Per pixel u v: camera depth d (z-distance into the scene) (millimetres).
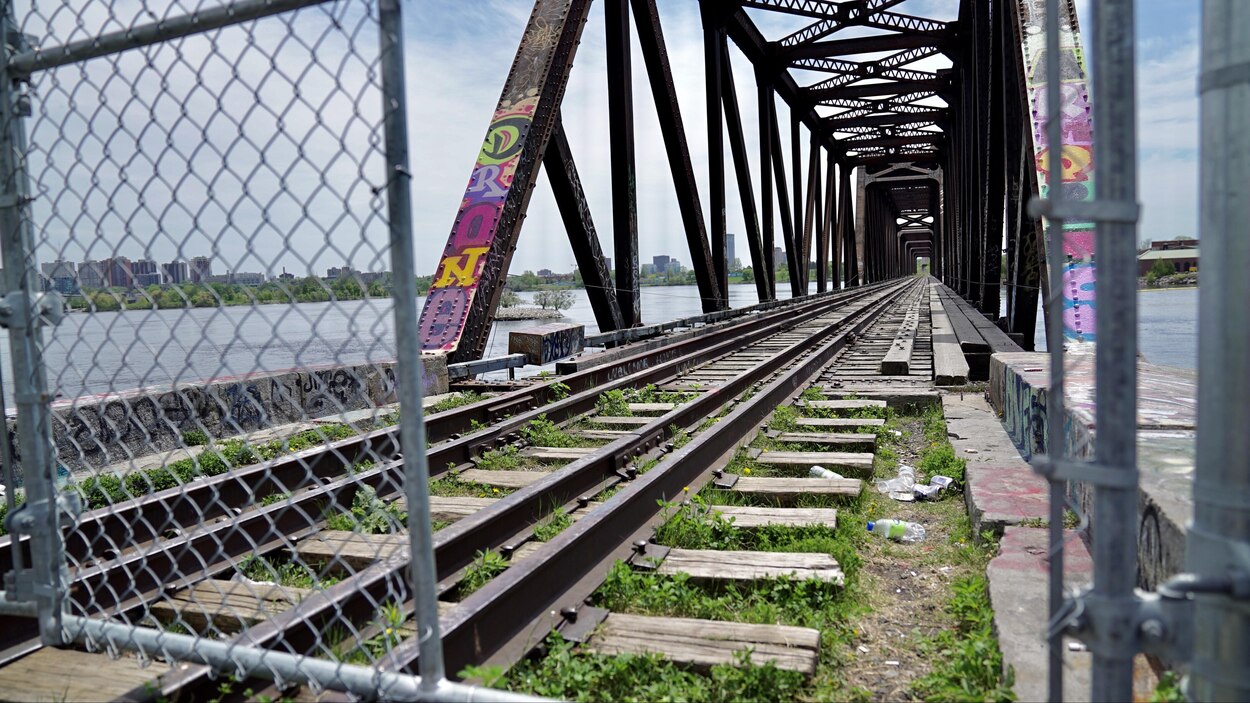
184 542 3824
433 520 4773
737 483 5523
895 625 3480
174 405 6984
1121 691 1760
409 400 2037
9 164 2521
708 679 2877
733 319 21547
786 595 3674
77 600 3434
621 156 15203
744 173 25641
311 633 2996
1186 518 2652
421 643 2154
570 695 2762
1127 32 1622
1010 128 13609
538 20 11898
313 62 2061
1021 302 12750
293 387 8133
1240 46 1579
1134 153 1646
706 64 23297
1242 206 1608
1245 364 1632
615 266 15469
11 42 2545
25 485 2609
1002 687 2605
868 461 6082
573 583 3594
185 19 2211
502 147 11258
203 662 2486
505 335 25484
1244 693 1654
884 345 16484
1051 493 1841
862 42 30719
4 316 2533
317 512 4805
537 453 6629
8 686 2820
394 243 1985
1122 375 1691
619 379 10359
